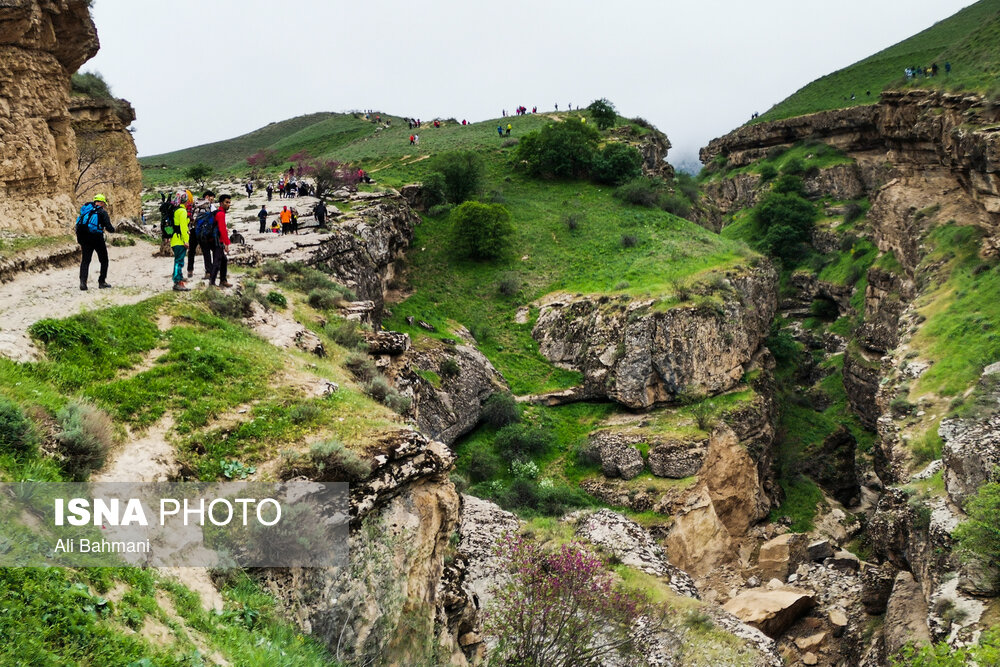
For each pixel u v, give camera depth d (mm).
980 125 52656
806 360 74500
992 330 40938
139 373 13883
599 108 104312
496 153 88188
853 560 38656
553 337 55156
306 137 132000
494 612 17297
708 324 49438
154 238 30750
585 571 18203
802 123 117312
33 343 13148
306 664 9945
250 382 14875
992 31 68375
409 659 12641
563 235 69188
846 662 32219
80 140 33438
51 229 24203
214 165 139250
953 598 24312
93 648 7387
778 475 52062
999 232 49250
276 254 31656
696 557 39469
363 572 11914
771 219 102500
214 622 9367
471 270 63688
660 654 21219
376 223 53781
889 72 136000
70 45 26969
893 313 60125
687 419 46531
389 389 18406
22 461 9406
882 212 68438
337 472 12383
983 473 26984
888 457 39531
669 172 100375
